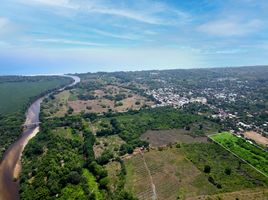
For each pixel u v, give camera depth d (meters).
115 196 194.38
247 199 189.75
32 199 194.38
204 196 194.50
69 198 196.50
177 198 193.75
